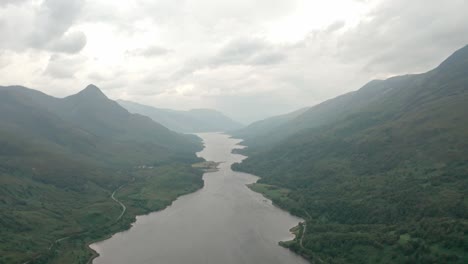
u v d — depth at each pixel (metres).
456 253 173.75
